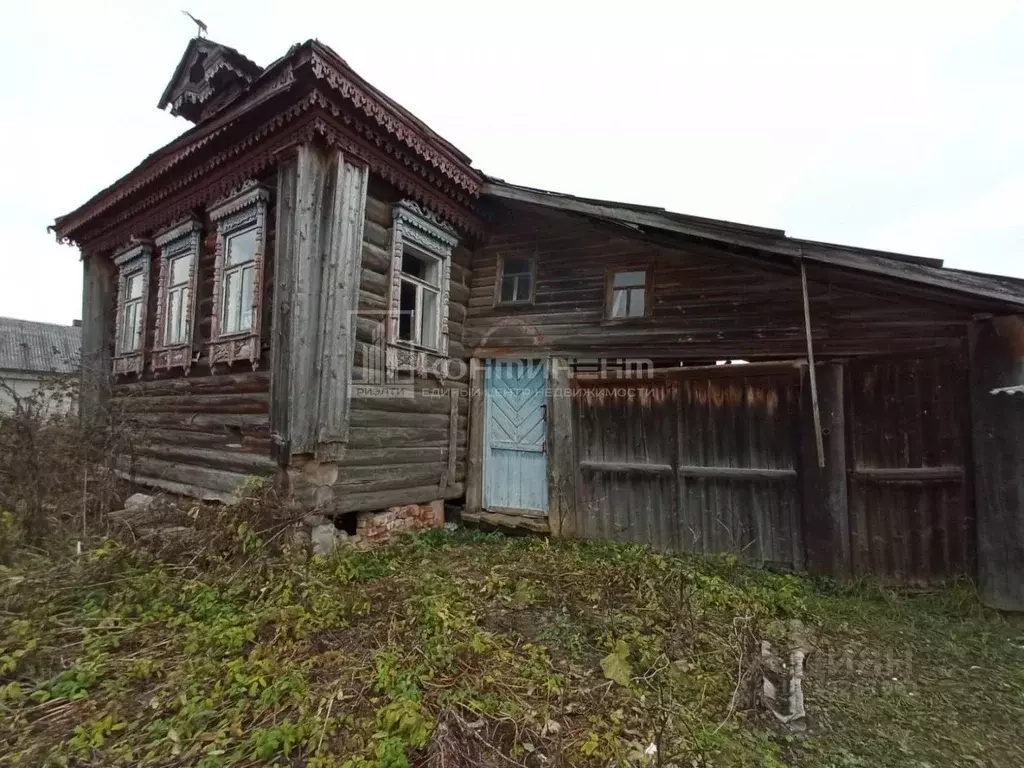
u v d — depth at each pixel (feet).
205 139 17.11
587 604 12.45
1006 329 13.53
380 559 15.70
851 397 15.67
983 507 13.69
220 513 14.12
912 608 13.53
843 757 7.70
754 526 16.78
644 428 18.65
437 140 17.74
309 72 13.92
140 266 23.93
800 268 15.84
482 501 21.79
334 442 15.55
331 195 15.43
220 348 18.19
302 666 8.92
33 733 7.24
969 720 8.85
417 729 7.19
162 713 7.77
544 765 6.95
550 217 20.70
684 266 18.44
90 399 20.66
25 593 10.46
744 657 9.71
